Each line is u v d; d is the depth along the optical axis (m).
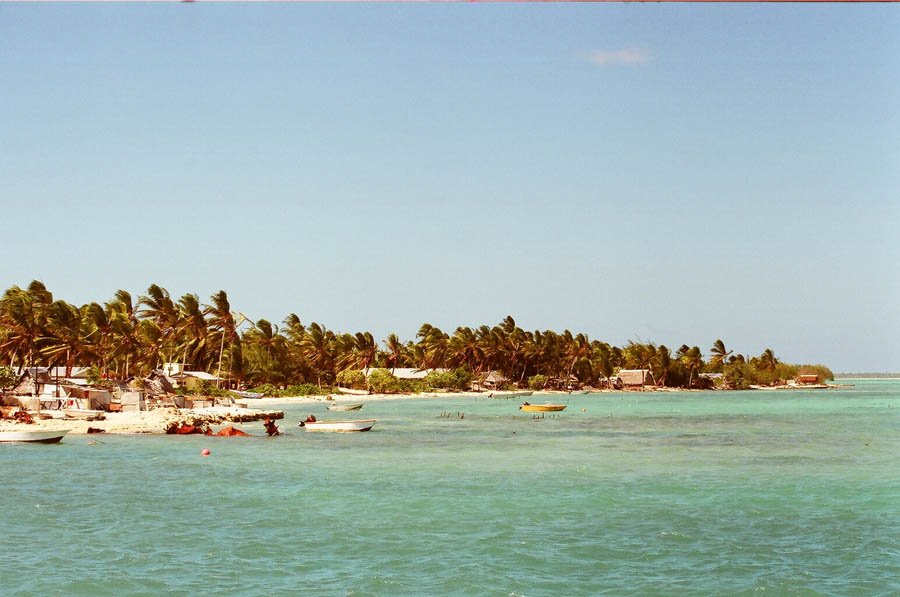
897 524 31.47
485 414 111.50
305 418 97.75
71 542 28.31
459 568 25.27
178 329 124.56
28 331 96.50
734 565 25.72
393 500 36.62
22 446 58.47
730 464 50.62
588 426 87.81
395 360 193.12
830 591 23.22
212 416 77.25
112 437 66.12
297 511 34.00
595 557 26.62
